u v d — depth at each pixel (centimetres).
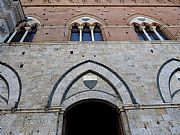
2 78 1031
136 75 1054
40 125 820
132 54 1178
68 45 1214
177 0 1978
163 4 1906
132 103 920
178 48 1254
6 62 1101
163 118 870
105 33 1423
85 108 1136
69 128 1234
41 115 855
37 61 1110
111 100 935
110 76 1036
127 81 1018
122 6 1816
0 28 1262
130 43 1252
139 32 1534
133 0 1922
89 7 1767
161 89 1001
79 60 1115
